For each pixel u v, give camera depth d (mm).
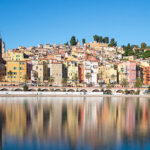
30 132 65188
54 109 116688
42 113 102125
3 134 62938
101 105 138000
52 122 80250
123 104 145500
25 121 81562
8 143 55594
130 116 95250
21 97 196750
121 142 56750
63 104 141125
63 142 56438
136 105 140125
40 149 51719
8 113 101000
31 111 108188
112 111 110938
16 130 67438
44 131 66562
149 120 85625
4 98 185250
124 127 72625
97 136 61594
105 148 52688
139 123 79375
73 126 73688
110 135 62750
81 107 126188
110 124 77375
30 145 54188
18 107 123562
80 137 60562
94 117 91938
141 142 56906
